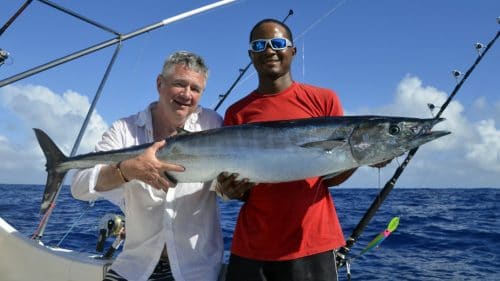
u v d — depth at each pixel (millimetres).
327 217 1601
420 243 4379
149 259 1560
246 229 1600
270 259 1534
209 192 1649
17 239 1930
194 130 1710
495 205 10531
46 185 1627
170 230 1556
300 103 1695
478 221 6211
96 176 1521
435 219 6410
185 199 1589
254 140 1571
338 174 1618
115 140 1696
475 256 3809
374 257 3715
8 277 1939
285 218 1552
